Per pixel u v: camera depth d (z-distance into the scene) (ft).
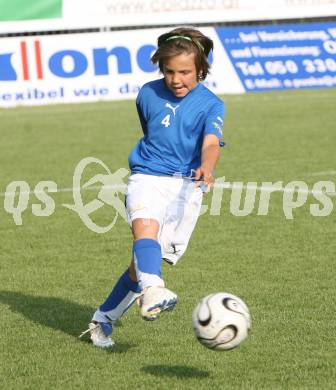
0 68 214.69
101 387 48.98
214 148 51.29
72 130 174.81
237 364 52.16
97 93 219.00
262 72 226.99
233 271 75.05
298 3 227.61
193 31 52.75
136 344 56.75
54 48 216.13
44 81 216.74
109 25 220.23
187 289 69.77
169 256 54.80
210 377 50.11
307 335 57.31
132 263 54.13
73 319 62.69
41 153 148.36
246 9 225.56
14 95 215.92
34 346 56.65
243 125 173.37
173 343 56.65
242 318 47.21
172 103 54.08
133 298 55.67
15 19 216.95
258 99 213.66
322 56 229.66
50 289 71.10
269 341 56.29
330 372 50.42
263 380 49.37
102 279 73.92
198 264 77.71
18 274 76.13
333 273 73.46
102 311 56.08
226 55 225.35
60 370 51.90
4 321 62.49
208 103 53.88
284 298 66.28
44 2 217.15
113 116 192.75
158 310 47.70
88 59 217.97
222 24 252.42
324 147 143.54
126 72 219.61
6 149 154.40
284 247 83.30
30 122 189.26
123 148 150.10
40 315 63.82
